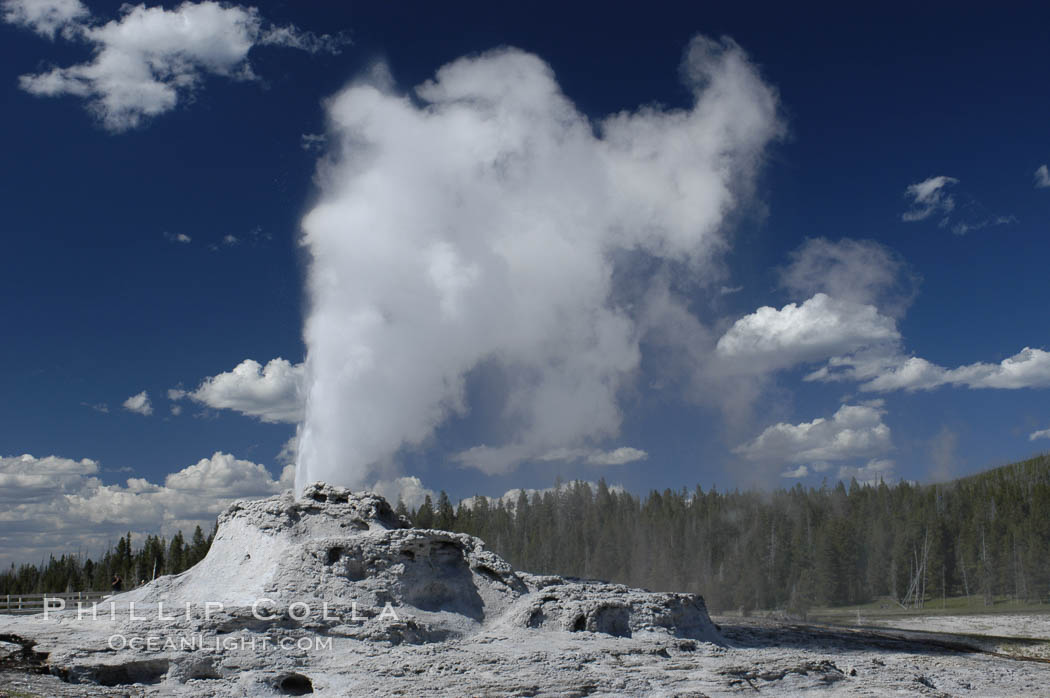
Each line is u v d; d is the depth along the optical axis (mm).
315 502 42625
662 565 132125
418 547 38656
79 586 115125
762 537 136250
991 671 42906
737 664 33156
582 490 161000
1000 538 128250
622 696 28000
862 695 31188
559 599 38250
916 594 126562
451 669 29969
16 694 24531
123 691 26797
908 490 150125
